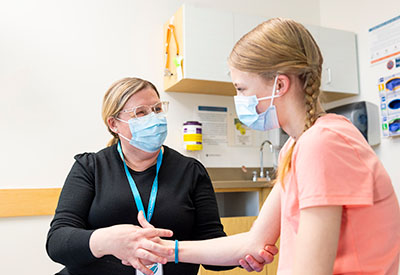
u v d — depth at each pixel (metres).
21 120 2.46
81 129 2.61
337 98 3.27
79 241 1.24
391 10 2.84
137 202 1.44
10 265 2.34
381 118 2.87
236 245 1.17
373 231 0.76
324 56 2.99
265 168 3.19
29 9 2.56
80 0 2.70
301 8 3.47
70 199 1.44
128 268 1.37
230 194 3.13
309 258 0.71
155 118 1.53
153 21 2.90
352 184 0.72
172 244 1.22
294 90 0.89
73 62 2.63
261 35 0.90
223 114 3.07
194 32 2.61
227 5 3.16
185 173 1.55
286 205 0.85
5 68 2.46
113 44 2.76
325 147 0.73
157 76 2.88
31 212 2.39
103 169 1.52
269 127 0.99
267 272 2.60
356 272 0.76
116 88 1.58
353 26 3.19
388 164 2.81
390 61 2.83
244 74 0.92
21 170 2.43
